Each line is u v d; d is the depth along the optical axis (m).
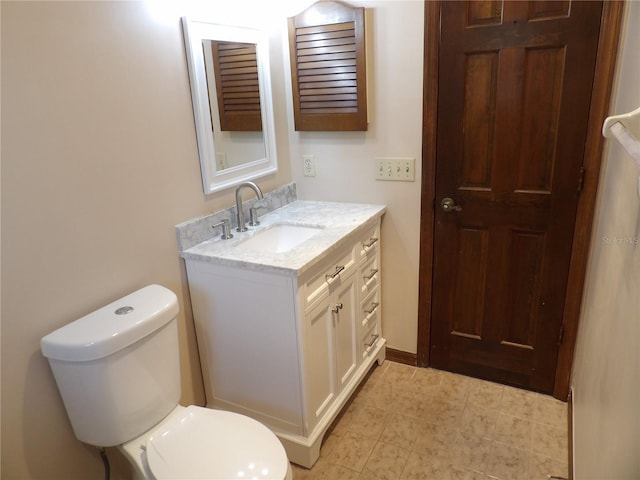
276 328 1.68
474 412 2.07
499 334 2.18
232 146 1.97
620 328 1.12
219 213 1.92
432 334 2.35
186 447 1.34
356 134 2.20
